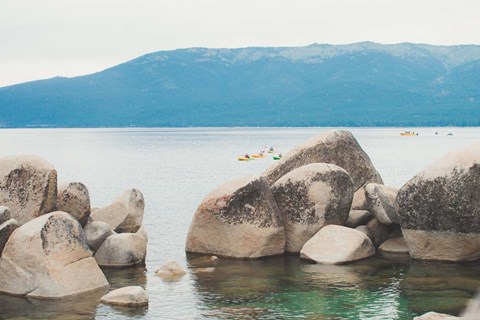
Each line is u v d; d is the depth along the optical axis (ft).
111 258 78.38
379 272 74.02
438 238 77.82
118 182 196.34
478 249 77.36
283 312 58.85
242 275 73.56
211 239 85.05
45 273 65.51
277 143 523.29
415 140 548.72
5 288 66.59
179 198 152.97
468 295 63.52
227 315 58.23
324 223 85.46
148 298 63.72
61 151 396.16
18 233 67.56
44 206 76.07
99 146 472.44
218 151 399.03
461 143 478.59
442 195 76.43
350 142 99.35
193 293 65.98
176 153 375.66
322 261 79.41
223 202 83.56
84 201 80.69
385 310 59.16
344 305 60.75
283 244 84.74
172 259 83.15
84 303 62.69
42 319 57.26
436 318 53.11
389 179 192.34
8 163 77.20
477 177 75.15
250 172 235.40
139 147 456.86
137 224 89.10
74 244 68.13
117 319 57.41
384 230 89.61
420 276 71.56
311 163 97.09
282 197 86.63
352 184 88.33
